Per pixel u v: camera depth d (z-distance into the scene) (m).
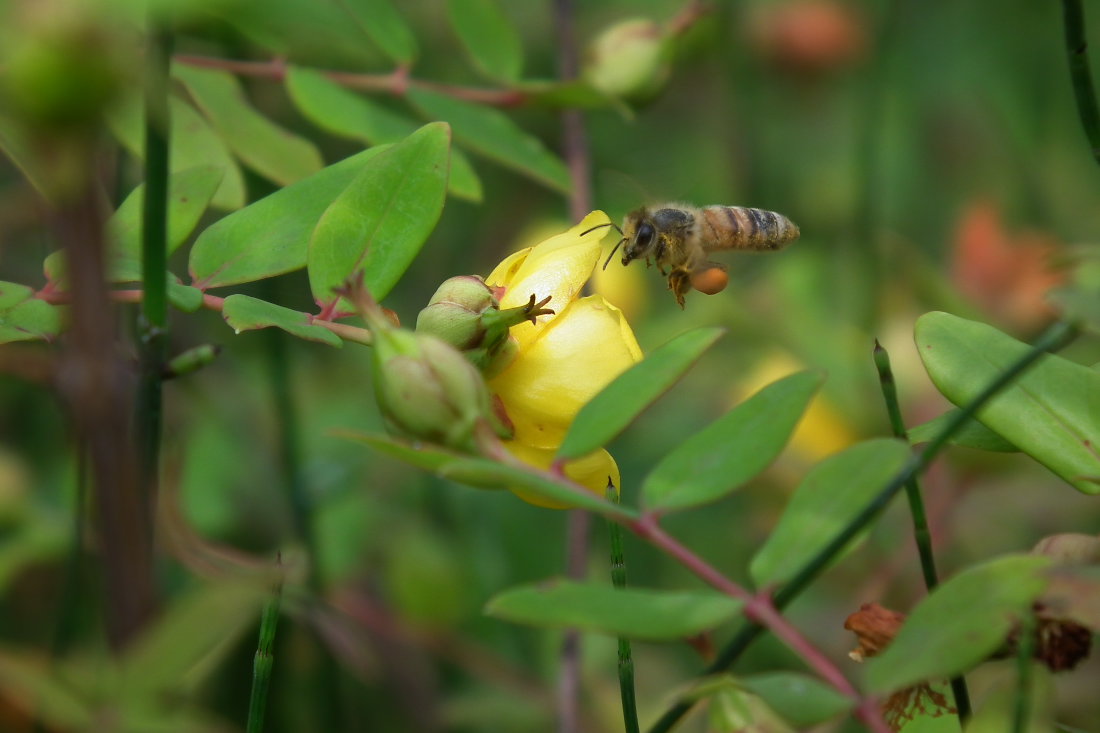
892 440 0.33
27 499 0.42
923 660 0.32
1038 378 0.35
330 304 0.36
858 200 0.60
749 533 0.55
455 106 0.42
